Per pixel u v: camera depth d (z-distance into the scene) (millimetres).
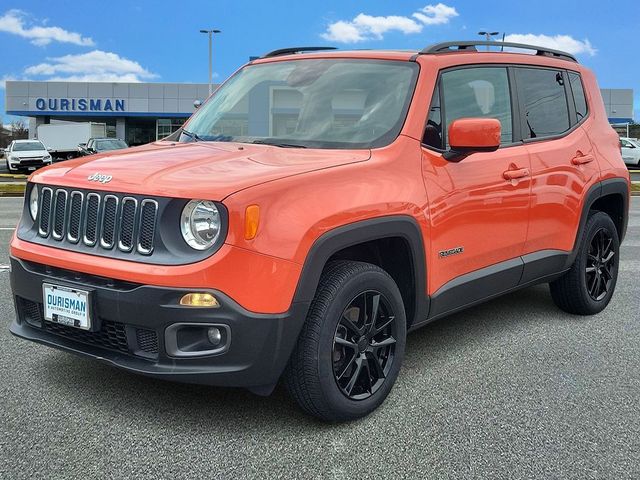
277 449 2875
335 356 3080
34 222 3271
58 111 52750
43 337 3201
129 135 55312
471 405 3373
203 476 2645
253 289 2705
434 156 3564
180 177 2865
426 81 3676
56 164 3441
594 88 5305
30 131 55344
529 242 4301
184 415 3191
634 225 10945
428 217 3436
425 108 3596
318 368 2926
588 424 3166
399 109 3574
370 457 2818
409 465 2756
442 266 3594
